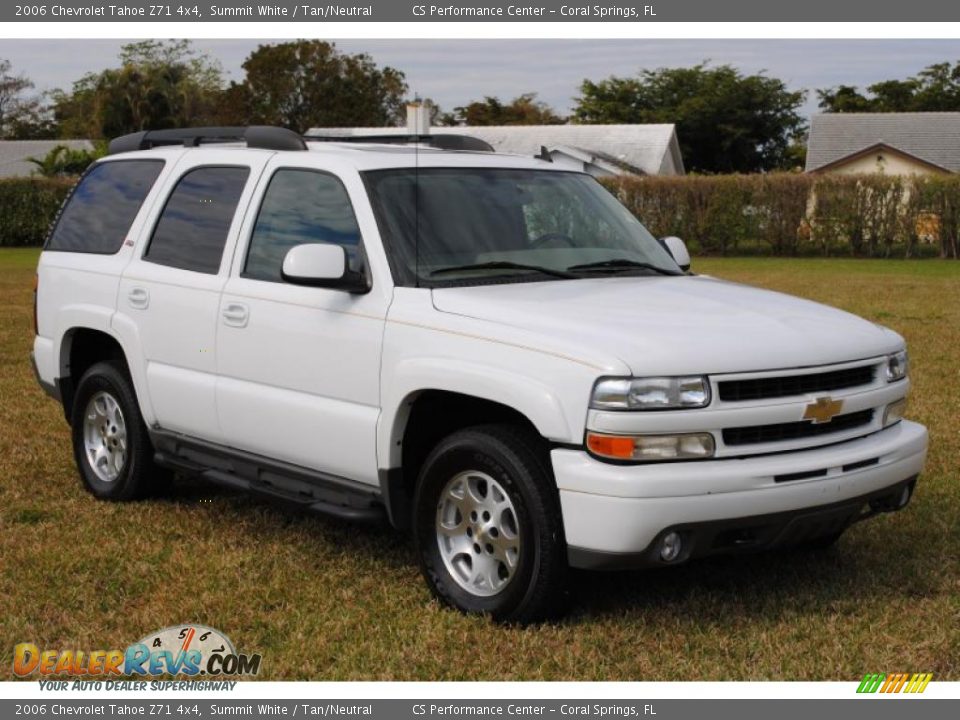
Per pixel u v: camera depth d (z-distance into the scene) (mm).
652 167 48156
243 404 5391
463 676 4074
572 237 5438
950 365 10453
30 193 35844
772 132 70188
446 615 4551
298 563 5250
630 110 72000
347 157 5262
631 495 4012
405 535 5695
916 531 5621
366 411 4840
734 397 4195
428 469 4629
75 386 6773
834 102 76062
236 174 5766
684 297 4809
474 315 4508
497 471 4375
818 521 4367
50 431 7984
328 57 74312
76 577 5086
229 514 6102
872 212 31250
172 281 5816
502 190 5402
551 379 4180
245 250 5504
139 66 67125
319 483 5145
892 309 15984
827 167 49625
